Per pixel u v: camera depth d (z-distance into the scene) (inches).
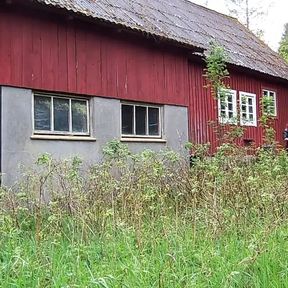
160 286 148.9
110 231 210.8
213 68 482.3
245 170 300.5
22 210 241.4
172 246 192.4
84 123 394.3
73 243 196.9
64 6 359.9
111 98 413.4
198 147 414.6
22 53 349.7
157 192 257.4
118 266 170.1
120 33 421.4
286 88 768.3
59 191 269.7
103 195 250.4
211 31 687.7
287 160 352.5
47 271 164.2
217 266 167.9
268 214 222.8
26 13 354.0
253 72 649.0
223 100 495.2
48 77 365.7
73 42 386.6
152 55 456.1
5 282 153.8
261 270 160.7
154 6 604.1
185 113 487.8
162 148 456.1
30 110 352.5
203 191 257.6
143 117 447.5
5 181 329.7
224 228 212.8
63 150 370.3
